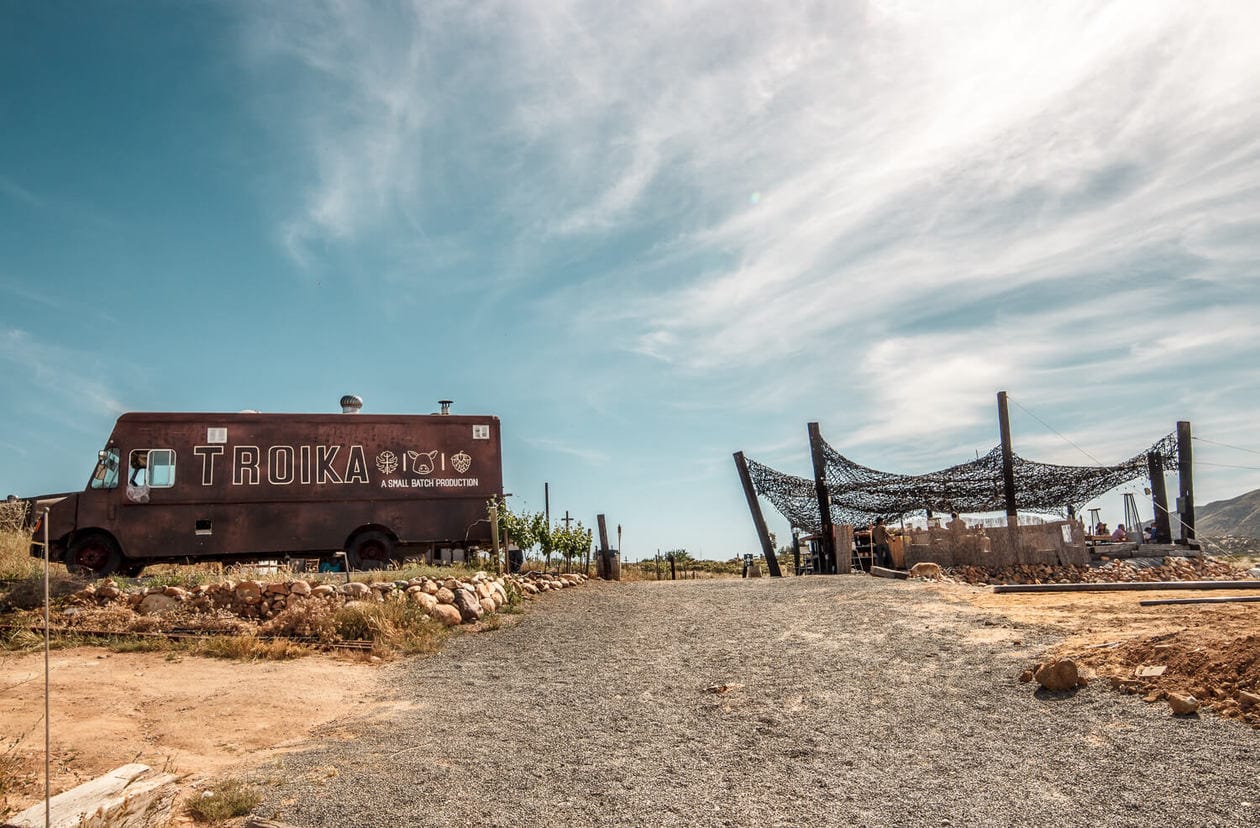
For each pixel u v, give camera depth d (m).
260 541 18.38
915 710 7.72
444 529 19.50
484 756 6.83
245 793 5.61
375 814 5.45
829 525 24.34
